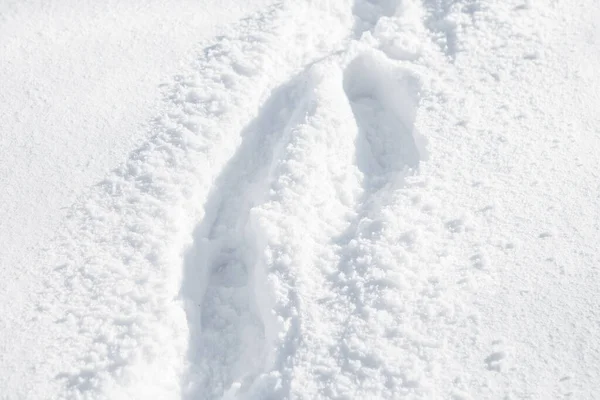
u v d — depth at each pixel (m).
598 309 1.85
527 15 2.63
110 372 1.87
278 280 2.04
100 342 1.92
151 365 1.90
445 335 1.85
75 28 2.76
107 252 2.10
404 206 2.14
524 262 1.97
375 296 1.95
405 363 1.81
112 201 2.22
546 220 2.05
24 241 2.14
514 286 1.92
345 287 2.00
